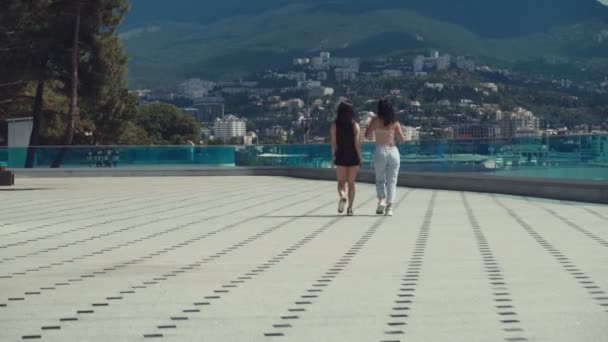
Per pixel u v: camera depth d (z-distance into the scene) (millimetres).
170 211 17484
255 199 21344
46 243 11781
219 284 8117
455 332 5988
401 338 5828
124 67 48469
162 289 7859
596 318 6406
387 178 15969
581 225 13570
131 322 6441
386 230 13039
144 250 10875
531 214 15820
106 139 64562
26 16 43688
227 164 40250
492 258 9727
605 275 8398
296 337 5906
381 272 8766
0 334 6078
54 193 24625
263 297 7402
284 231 13070
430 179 26969
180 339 5887
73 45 45125
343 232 12820
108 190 26250
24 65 45188
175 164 39844
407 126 175875
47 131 60125
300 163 37719
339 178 16172
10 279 8523
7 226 14367
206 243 11586
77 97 49125
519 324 6219
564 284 7906
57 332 6129
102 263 9672
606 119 176625
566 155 20406
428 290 7652
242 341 5805
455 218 15086
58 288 7965
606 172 18891
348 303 7082
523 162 22391
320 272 8820
